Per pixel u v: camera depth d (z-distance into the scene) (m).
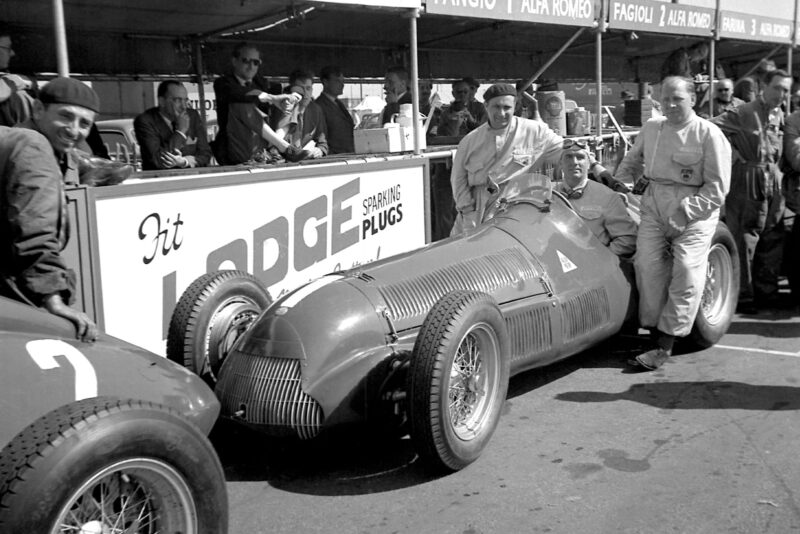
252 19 7.32
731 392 4.84
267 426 3.72
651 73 13.76
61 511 2.24
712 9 9.73
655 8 8.88
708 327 5.60
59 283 2.87
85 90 3.41
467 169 6.02
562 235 5.04
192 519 2.61
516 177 5.60
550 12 7.57
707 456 3.94
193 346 4.16
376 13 7.58
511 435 4.27
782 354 5.59
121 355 2.99
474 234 4.84
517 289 4.52
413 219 6.92
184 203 4.99
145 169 6.08
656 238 5.24
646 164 5.32
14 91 4.96
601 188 5.41
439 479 3.79
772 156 6.69
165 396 2.94
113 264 4.61
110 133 9.03
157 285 4.88
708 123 5.16
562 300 4.73
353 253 6.32
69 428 2.30
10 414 2.46
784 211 6.89
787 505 3.43
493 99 5.73
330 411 3.69
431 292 4.23
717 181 5.11
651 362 5.24
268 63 8.92
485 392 3.93
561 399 4.79
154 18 7.11
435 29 8.82
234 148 6.38
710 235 5.23
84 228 4.39
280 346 3.80
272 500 3.64
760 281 7.02
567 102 9.52
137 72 7.99
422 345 3.56
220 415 3.87
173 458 2.51
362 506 3.55
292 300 4.03
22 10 6.36
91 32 7.54
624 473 3.79
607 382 5.07
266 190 5.52
